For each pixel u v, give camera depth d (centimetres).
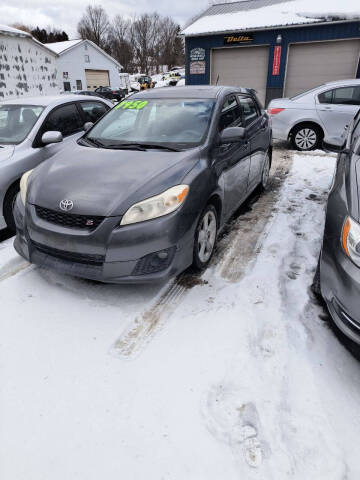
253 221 390
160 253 232
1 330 228
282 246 330
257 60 1373
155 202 229
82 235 229
